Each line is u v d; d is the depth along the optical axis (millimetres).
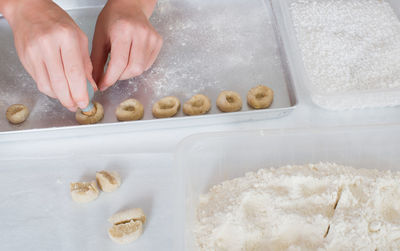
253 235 505
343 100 609
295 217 511
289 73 649
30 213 556
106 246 529
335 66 648
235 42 705
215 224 508
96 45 635
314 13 720
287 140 569
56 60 546
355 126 570
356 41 679
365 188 533
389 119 619
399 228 502
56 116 624
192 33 719
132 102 622
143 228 541
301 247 493
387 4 736
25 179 581
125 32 603
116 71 597
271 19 734
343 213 511
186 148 550
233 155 570
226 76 664
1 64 686
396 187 542
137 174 582
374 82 630
